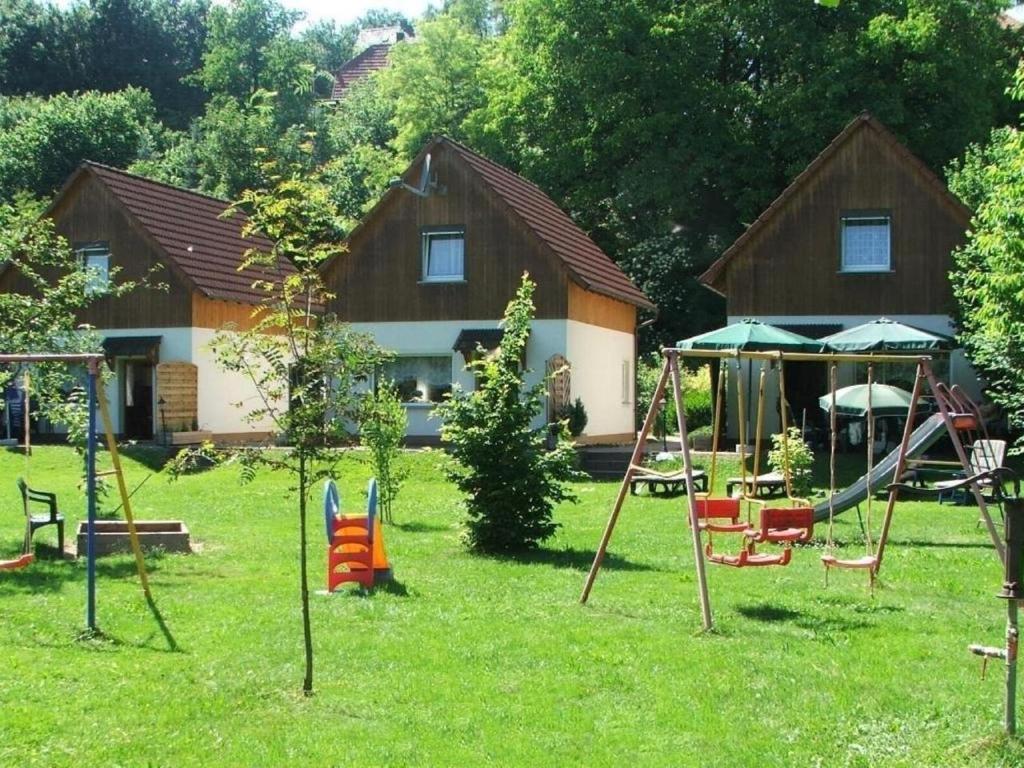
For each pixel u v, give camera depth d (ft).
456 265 103.50
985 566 47.34
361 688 28.35
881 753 24.34
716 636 34.09
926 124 126.72
